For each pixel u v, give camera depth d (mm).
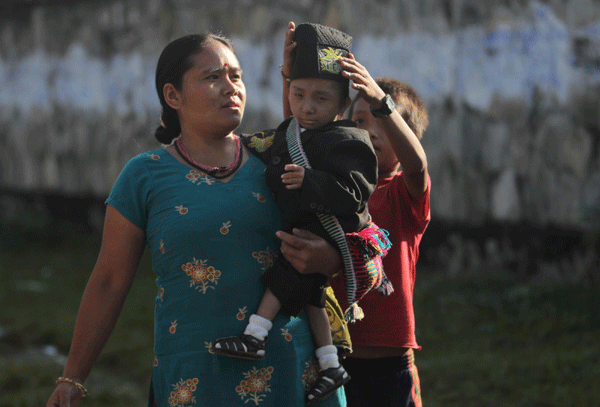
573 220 12148
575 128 12094
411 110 5258
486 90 12805
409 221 5066
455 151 13219
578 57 11969
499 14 12578
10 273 15250
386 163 5164
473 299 11555
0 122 20078
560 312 10719
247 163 4281
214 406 3904
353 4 14070
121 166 18125
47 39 19109
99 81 18328
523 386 8336
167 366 4008
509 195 12773
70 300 13141
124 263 4172
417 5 13375
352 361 5016
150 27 17328
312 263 4004
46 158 19484
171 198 4062
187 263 3988
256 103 15602
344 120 4203
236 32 15812
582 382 8297
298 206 4051
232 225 4027
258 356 3891
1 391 8898
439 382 8680
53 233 18328
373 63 13898
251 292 4020
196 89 4113
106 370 9883
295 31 4371
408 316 4977
